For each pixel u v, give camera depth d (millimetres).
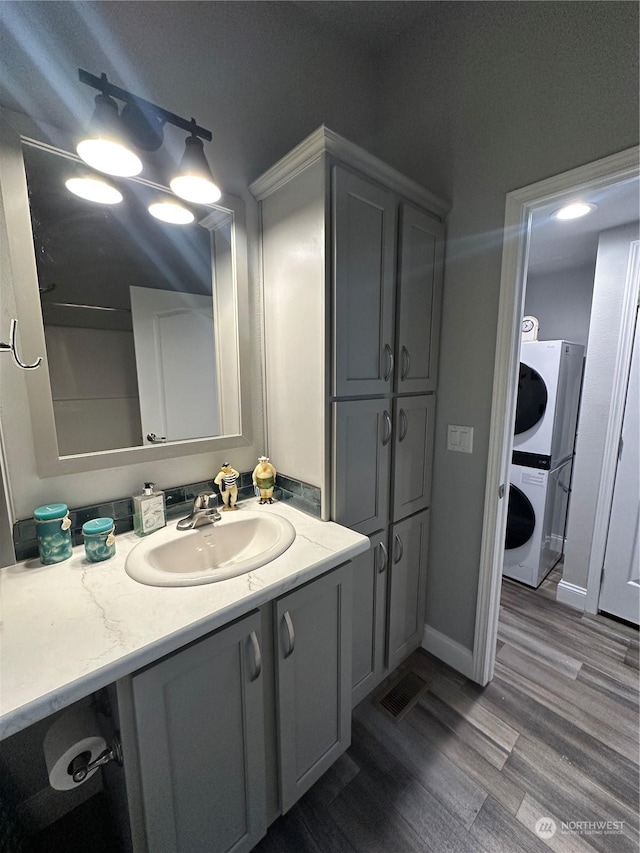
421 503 1708
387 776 1279
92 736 872
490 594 1601
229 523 1293
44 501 1092
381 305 1360
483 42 1380
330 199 1159
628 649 1906
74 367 1116
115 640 736
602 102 1130
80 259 1103
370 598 1521
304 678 1111
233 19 1313
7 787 1008
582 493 2213
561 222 1914
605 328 2064
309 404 1324
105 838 1088
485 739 1410
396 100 1711
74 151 1054
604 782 1256
